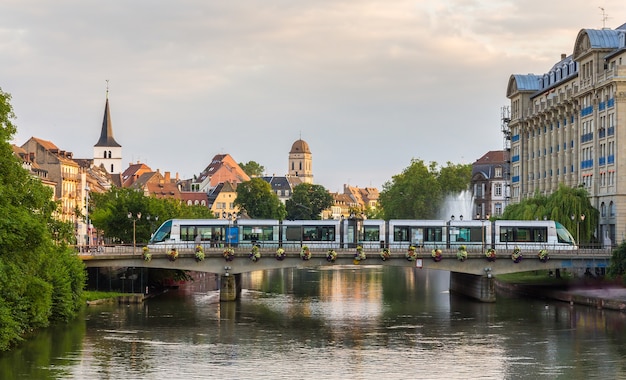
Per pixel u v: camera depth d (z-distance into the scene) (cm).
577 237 13788
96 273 12675
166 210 17175
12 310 7775
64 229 8250
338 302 12625
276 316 10850
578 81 15825
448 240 12862
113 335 9056
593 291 12450
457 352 8356
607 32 15062
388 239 12888
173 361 7838
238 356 8125
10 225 6775
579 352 8325
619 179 14150
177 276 14588
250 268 12100
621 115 14175
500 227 12850
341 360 7969
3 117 7488
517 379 7256
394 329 9800
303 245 12488
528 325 10012
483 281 12412
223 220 13000
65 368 7419
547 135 17388
